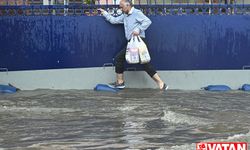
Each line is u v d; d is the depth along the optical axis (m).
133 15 15.28
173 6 16.17
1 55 15.67
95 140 9.49
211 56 16.41
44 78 15.86
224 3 16.91
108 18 15.79
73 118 11.41
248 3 17.80
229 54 16.47
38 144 9.23
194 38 16.28
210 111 12.30
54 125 10.72
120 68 15.62
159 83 15.88
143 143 9.25
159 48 16.19
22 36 15.72
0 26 15.61
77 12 15.93
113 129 10.34
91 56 16.00
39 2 16.91
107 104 13.11
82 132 10.11
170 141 9.38
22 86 15.78
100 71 16.05
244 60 16.55
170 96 14.58
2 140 9.51
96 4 16.09
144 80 16.14
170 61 16.25
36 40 15.78
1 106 12.78
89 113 11.96
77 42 15.92
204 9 16.33
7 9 15.62
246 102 13.74
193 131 10.16
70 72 15.93
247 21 16.48
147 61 15.36
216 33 16.38
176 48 16.23
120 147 8.99
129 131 10.17
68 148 8.95
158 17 16.09
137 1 17.25
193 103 13.42
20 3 16.30
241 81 16.55
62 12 15.86
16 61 15.74
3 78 15.70
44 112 12.07
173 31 16.19
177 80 16.33
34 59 15.80
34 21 15.74
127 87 16.11
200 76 16.38
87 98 14.07
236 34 16.47
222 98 14.38
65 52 15.88
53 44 15.84
